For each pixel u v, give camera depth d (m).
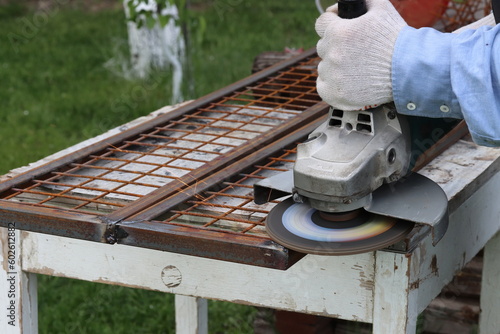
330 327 2.57
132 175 1.89
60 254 1.79
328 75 1.36
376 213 1.41
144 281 1.74
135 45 6.11
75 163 1.92
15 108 5.51
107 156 2.00
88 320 3.11
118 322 3.12
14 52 6.99
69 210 1.57
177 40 5.28
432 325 2.63
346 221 1.45
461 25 2.00
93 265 1.77
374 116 1.41
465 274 2.66
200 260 1.67
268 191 1.54
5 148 4.73
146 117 2.35
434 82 1.33
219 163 1.83
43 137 4.92
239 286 1.66
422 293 1.61
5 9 8.55
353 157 1.36
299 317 2.49
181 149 1.99
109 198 1.74
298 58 2.70
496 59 1.28
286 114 2.33
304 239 1.40
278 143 1.94
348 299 1.57
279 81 2.57
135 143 2.03
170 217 1.66
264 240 1.41
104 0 8.96
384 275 1.51
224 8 8.08
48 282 3.41
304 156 1.40
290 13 7.71
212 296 1.69
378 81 1.36
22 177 1.80
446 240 1.69
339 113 1.43
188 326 2.55
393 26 1.37
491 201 1.96
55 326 3.08
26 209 1.56
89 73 6.32
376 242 1.39
